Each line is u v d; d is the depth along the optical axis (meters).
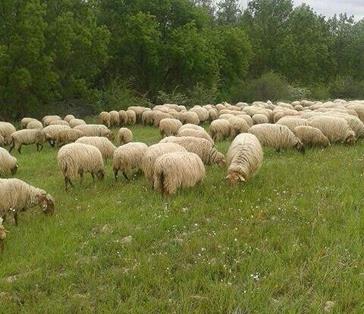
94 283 6.82
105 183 13.36
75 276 7.11
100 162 13.40
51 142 23.22
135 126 31.77
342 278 6.64
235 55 55.91
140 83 48.81
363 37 79.62
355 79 76.12
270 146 16.53
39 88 33.91
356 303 6.05
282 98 55.09
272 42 74.12
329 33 82.44
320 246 7.68
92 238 8.69
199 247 7.90
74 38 34.78
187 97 45.66
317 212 9.24
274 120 25.05
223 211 9.80
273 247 7.79
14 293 6.75
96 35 36.88
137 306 6.14
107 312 6.01
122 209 10.44
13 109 35.06
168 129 23.59
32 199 10.12
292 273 6.75
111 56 41.31
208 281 6.68
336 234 8.06
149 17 44.44
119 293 6.53
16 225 9.82
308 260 7.12
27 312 6.11
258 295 6.17
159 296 6.47
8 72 31.81
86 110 40.50
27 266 7.58
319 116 19.25
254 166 12.12
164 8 47.78
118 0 46.12
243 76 60.00
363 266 6.93
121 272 7.15
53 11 35.97
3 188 9.61
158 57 45.47
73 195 12.29
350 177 12.16
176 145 12.50
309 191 10.98
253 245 7.82
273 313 5.79
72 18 34.91
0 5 31.77
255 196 10.66
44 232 9.09
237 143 12.57
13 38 31.62
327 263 7.02
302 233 8.27
